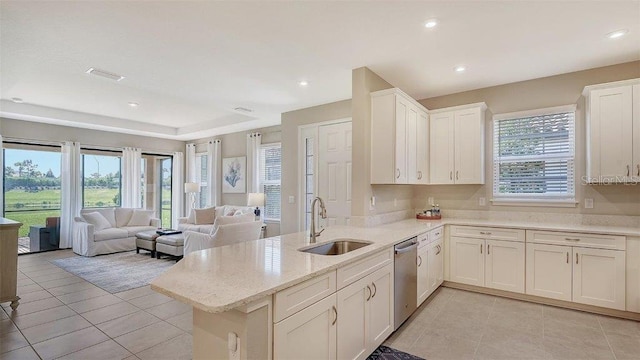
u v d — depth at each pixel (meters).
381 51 3.10
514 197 4.00
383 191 3.86
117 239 6.07
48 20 2.54
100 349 2.53
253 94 4.52
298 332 1.61
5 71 3.71
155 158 8.10
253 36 2.81
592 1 2.28
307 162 5.19
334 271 1.89
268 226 6.67
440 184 4.33
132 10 2.39
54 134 6.31
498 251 3.58
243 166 7.21
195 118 6.65
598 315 3.08
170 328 2.89
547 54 3.17
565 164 3.70
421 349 2.47
